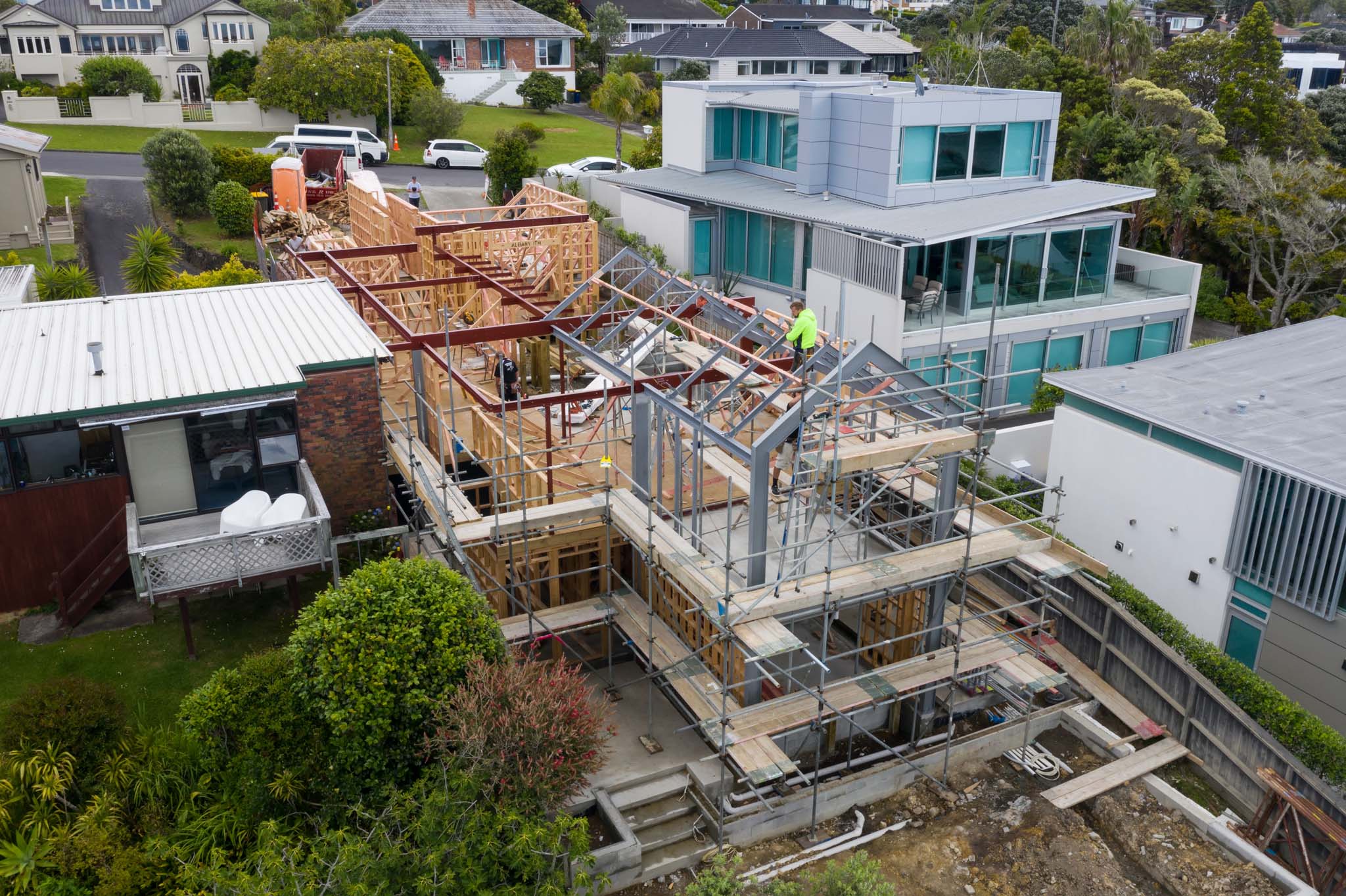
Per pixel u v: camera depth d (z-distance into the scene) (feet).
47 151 165.68
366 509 64.28
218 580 53.11
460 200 153.69
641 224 128.36
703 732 50.21
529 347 73.61
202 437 58.34
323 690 42.65
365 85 185.26
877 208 106.42
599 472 62.54
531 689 42.96
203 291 75.36
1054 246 103.50
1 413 53.21
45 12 211.20
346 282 85.05
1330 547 54.95
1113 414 68.59
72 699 44.75
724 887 42.27
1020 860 49.19
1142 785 54.24
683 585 48.57
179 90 220.02
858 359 50.29
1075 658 63.10
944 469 53.06
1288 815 50.11
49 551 57.06
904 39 305.12
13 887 39.29
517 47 244.42
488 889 39.68
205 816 42.65
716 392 60.13
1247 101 173.99
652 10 301.63
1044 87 174.70
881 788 52.95
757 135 125.39
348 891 36.81
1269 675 60.29
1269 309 138.62
